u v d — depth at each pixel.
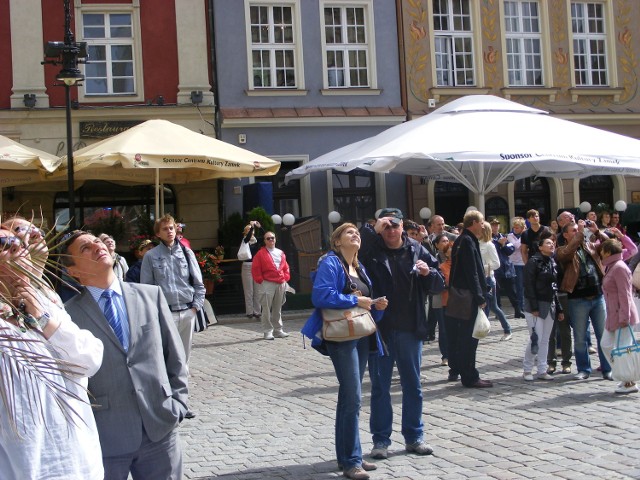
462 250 9.97
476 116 16.23
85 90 20.38
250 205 19.77
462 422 8.38
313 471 6.87
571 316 10.38
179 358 4.85
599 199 23.39
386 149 15.47
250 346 14.58
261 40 21.36
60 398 3.38
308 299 19.17
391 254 7.27
